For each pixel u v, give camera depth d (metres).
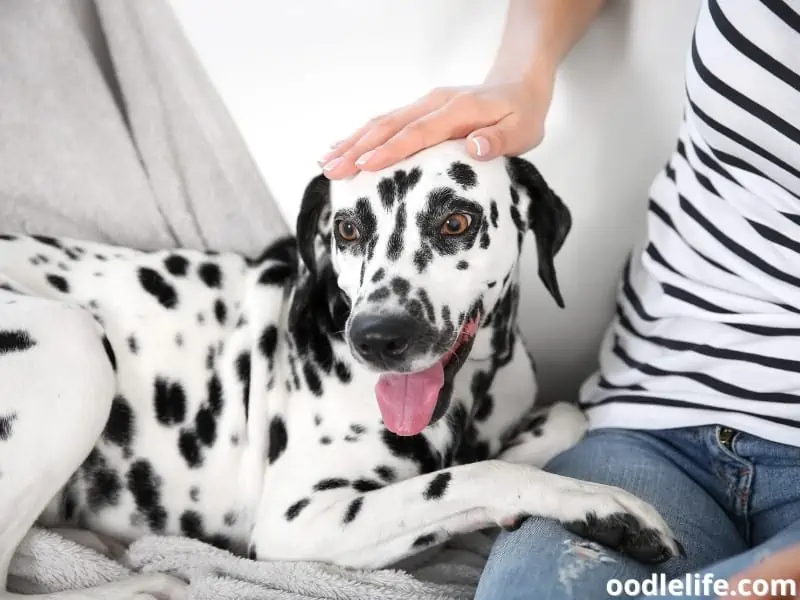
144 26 1.94
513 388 1.83
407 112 1.55
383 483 1.63
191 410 1.74
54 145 1.94
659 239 1.63
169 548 1.62
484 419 1.80
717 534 1.41
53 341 1.56
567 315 2.09
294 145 2.03
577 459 1.59
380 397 1.54
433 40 1.88
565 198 1.97
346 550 1.51
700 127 1.48
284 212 2.11
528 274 2.06
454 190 1.49
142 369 1.73
